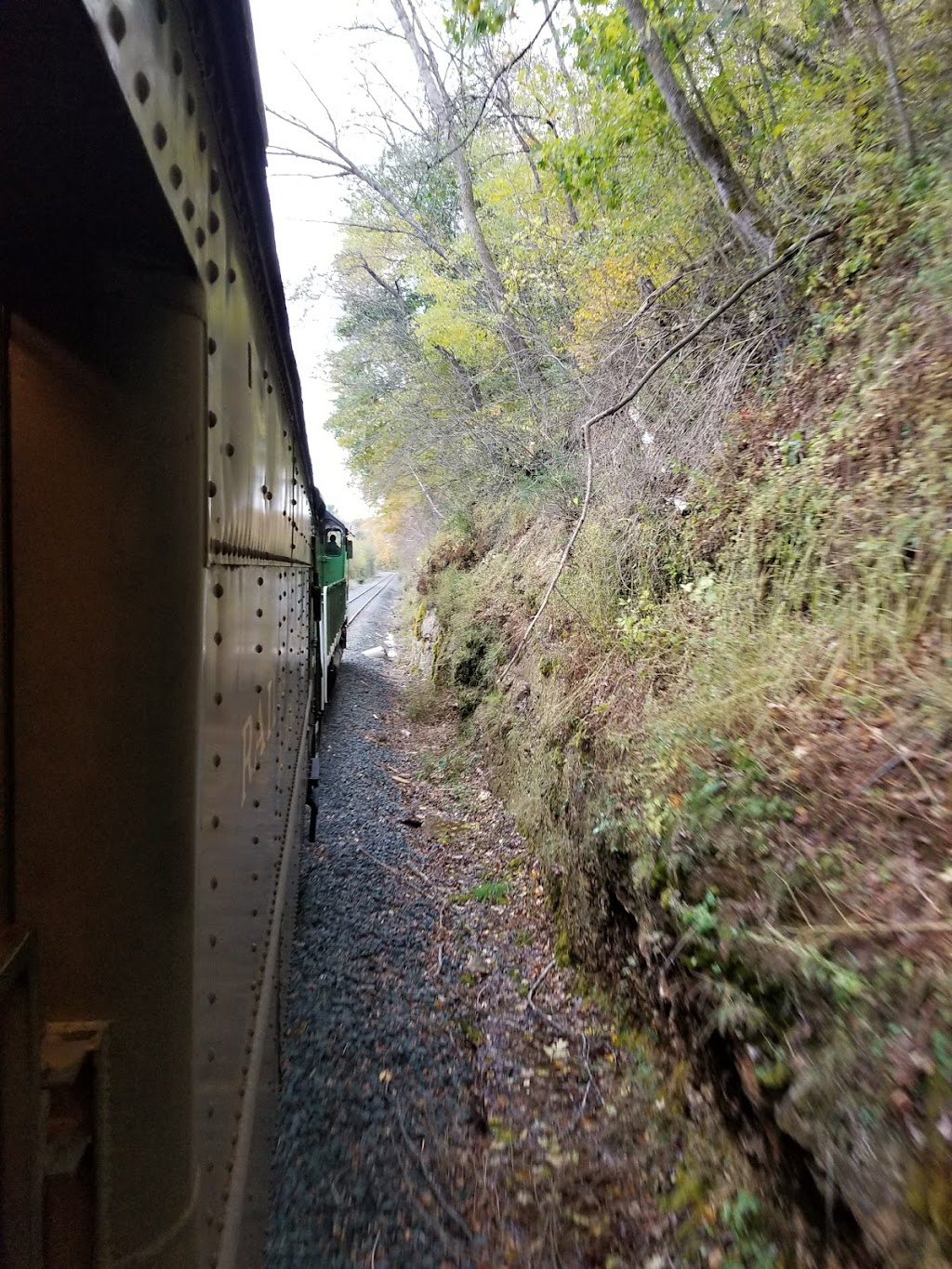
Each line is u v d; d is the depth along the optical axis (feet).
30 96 2.90
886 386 14.98
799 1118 6.96
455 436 43.16
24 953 3.78
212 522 4.99
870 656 11.51
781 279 19.81
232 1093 6.12
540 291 32.14
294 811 14.03
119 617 4.17
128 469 4.14
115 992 4.22
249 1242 6.68
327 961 14.62
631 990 12.07
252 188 6.79
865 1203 6.02
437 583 48.44
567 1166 10.02
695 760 12.23
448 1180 9.86
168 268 4.24
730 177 19.84
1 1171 3.55
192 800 4.37
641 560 19.66
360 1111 10.82
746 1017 8.19
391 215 43.80
